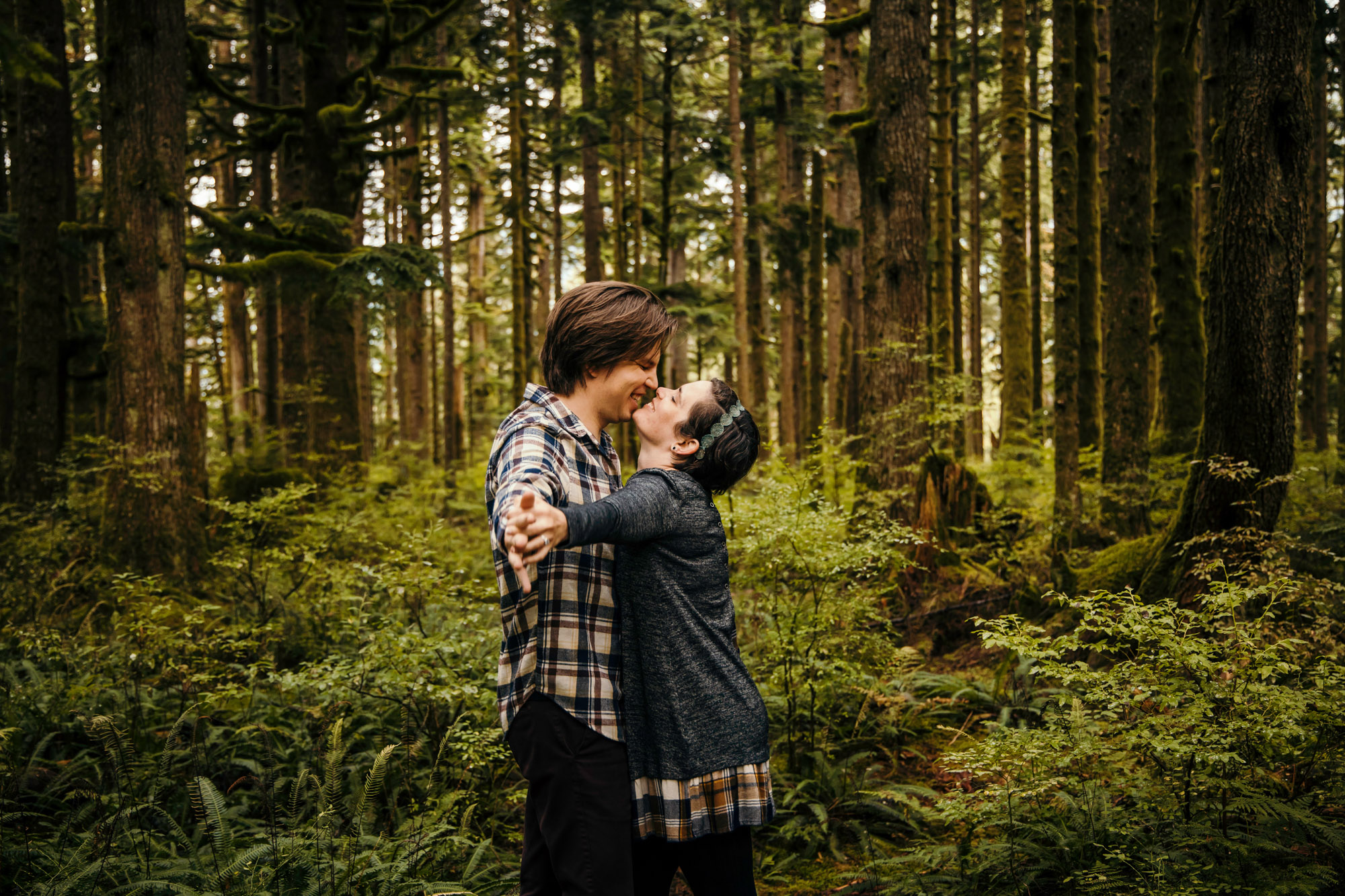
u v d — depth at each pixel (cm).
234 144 1283
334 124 1066
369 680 360
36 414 853
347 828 297
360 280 901
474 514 1281
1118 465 719
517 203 1733
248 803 321
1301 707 254
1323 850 268
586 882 165
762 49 1931
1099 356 830
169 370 702
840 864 329
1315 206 1333
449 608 481
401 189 2092
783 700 415
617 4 1648
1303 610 371
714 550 182
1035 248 1703
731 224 1820
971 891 273
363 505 970
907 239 814
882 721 438
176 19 720
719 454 184
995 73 1738
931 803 369
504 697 175
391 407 2722
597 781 168
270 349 1479
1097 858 268
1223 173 427
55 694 395
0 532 736
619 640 177
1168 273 841
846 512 485
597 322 183
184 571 675
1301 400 1439
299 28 1136
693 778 171
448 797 297
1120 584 533
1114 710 284
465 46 1833
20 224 865
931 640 617
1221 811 269
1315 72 1067
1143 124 738
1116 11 770
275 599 539
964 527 754
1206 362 447
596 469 181
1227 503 441
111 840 263
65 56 912
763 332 2083
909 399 803
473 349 2711
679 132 1917
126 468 674
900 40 817
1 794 304
